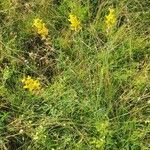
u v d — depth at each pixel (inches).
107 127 26.8
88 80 28.8
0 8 32.9
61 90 28.6
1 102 29.5
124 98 27.8
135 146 26.6
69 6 31.9
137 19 31.0
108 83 28.0
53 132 27.8
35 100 29.0
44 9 32.2
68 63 30.3
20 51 31.2
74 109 28.0
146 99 28.1
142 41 29.9
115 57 29.4
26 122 28.1
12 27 32.2
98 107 27.7
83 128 27.4
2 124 28.7
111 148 26.7
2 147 28.0
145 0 31.9
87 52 29.8
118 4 31.6
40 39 32.2
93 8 32.4
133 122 26.9
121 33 29.8
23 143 28.4
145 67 29.0
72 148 27.0
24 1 32.8
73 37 30.4
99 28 31.1
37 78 29.7
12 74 30.3
